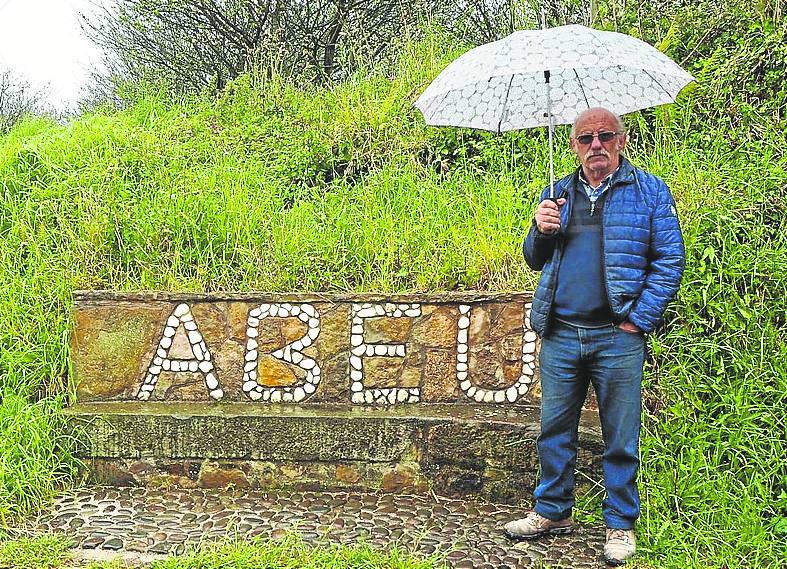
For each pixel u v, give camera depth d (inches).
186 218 233.1
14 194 260.4
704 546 154.6
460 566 151.4
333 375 199.3
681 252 145.2
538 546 159.2
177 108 328.2
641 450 169.3
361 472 189.3
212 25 445.4
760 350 178.9
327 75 419.8
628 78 165.8
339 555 152.2
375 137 278.2
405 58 313.6
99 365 203.5
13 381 206.8
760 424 173.8
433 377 197.3
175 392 203.0
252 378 201.3
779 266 186.7
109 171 257.9
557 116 167.8
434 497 185.8
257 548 154.5
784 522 155.9
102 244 232.5
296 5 449.7
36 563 152.0
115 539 163.5
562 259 151.9
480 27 382.6
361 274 220.2
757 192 202.2
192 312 202.7
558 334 153.0
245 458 191.3
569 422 156.8
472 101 168.6
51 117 362.0
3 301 220.5
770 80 236.5
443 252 216.4
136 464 193.3
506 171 248.7
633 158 237.8
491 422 181.9
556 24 317.1
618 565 149.4
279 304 201.2
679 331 184.9
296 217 237.6
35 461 186.1
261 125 299.7
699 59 257.3
